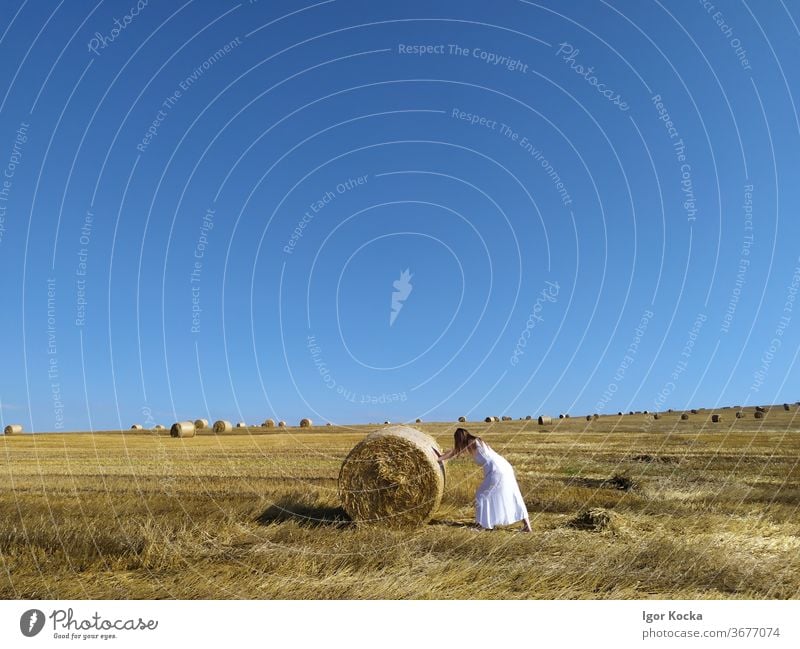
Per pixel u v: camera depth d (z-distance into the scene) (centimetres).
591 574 683
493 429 3350
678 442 2436
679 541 794
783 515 975
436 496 1011
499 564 718
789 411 4556
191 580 661
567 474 1502
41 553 737
